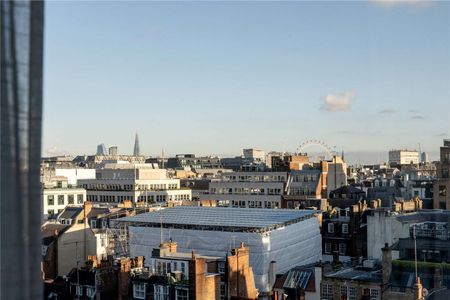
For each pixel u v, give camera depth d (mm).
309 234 106000
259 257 89938
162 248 70688
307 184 177750
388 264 63875
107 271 67812
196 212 108500
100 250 98062
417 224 77000
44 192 147875
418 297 57375
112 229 105750
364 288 65562
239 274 66250
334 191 155000
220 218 100750
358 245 114000
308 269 74625
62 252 91188
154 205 151375
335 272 72438
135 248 101688
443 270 61062
